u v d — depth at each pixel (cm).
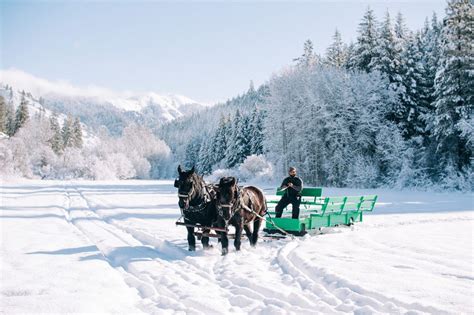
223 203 939
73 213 1922
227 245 965
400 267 791
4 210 1955
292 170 1200
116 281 713
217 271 812
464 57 3625
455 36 3734
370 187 4053
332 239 1141
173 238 1189
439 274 731
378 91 4388
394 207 2158
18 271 750
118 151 10656
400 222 1541
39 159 8244
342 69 4922
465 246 1012
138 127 12850
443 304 561
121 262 895
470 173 3506
